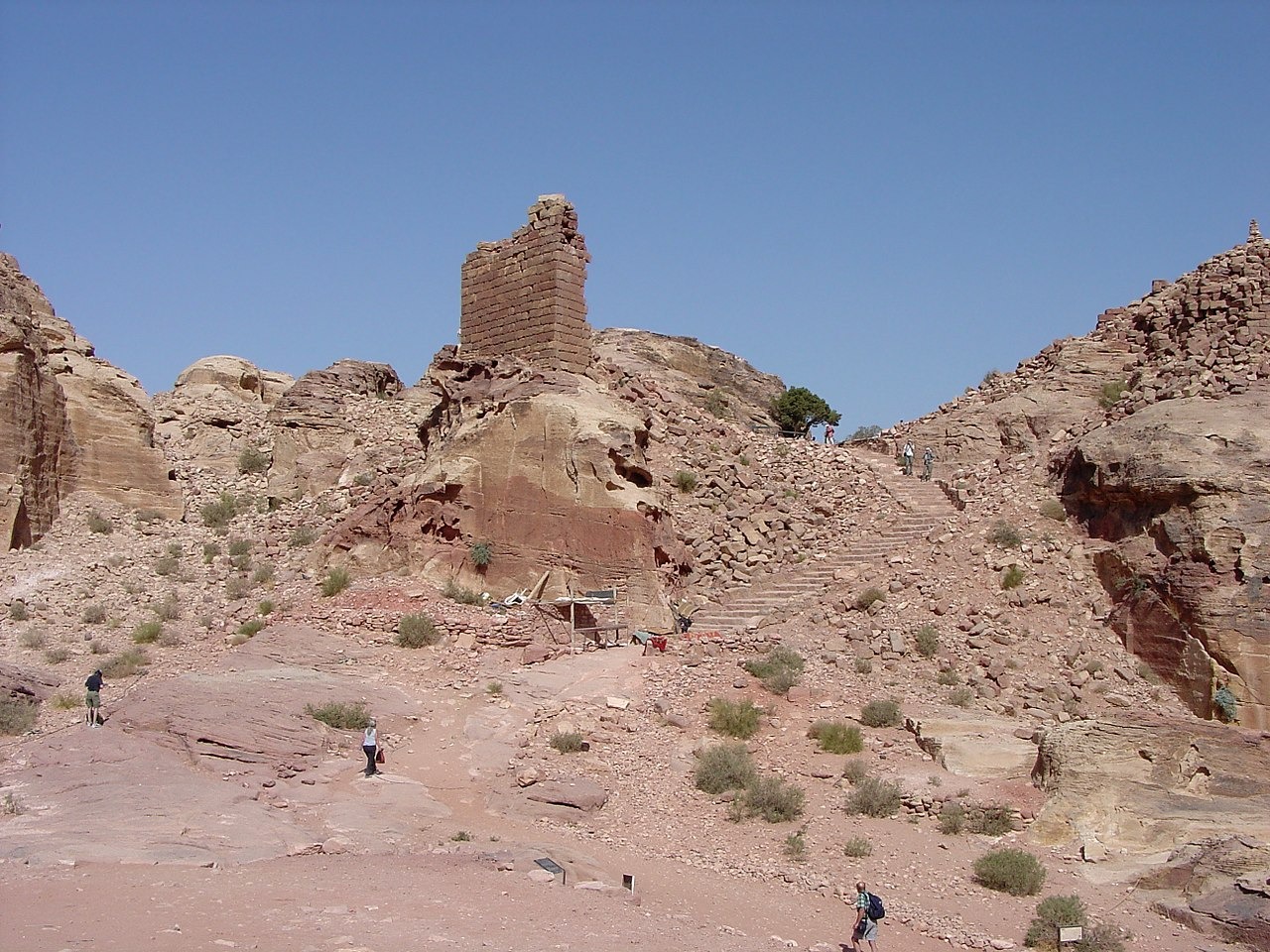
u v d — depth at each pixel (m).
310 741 21.19
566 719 23.34
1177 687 24.75
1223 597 24.44
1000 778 20.94
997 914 16.95
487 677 25.69
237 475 47.56
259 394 58.34
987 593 27.70
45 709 25.75
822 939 15.72
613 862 18.09
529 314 34.81
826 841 19.28
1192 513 25.94
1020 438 36.34
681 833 19.69
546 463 32.28
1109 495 28.36
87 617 31.97
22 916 12.51
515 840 18.14
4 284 38.84
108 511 39.00
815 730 22.86
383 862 16.09
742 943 14.58
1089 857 18.72
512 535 32.41
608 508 31.00
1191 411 28.83
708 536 33.06
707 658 26.58
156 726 21.12
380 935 12.75
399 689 24.91
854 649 26.56
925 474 36.22
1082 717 23.58
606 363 37.34
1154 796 19.69
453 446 34.38
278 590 33.00
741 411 59.88
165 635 30.94
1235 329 32.94
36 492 36.50
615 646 28.70
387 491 35.31
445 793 20.28
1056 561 28.27
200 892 13.87
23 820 16.66
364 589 31.02
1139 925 16.70
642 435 33.84
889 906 17.08
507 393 33.81
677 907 16.16
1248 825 18.98
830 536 33.06
